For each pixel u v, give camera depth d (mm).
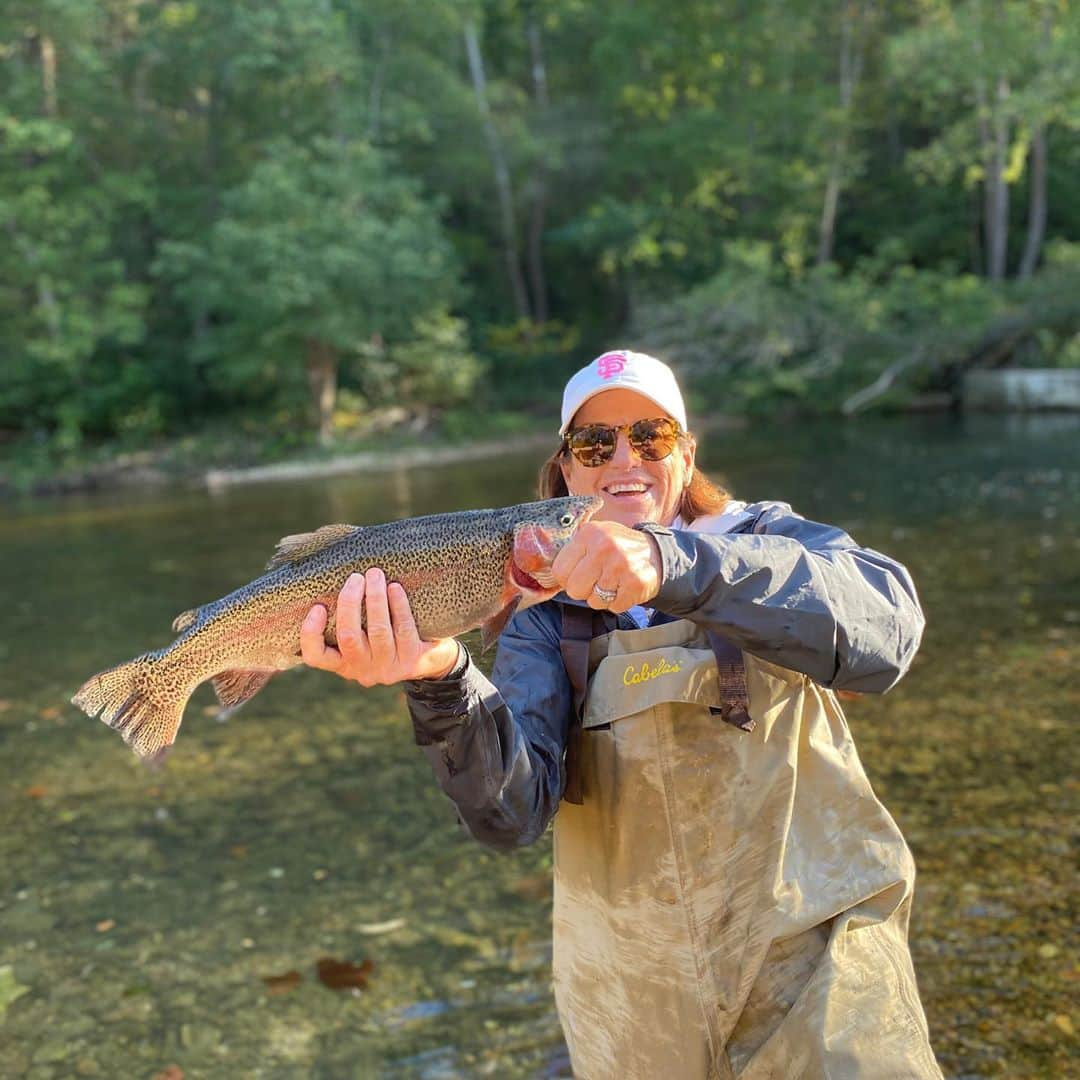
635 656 2043
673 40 37406
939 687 6230
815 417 30359
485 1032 3393
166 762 6043
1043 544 10398
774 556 1782
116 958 3963
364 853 4754
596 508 1979
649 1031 2092
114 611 10422
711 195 37500
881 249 32156
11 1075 3283
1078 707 5723
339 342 28859
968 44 29125
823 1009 1855
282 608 2020
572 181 40000
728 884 2012
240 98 32562
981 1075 2953
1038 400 28312
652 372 2229
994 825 4430
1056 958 3473
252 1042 3408
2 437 31422
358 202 30672
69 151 29891
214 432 31141
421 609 1974
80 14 28938
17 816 5344
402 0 32469
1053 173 37625
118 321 29422
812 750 2053
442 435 30641
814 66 36531
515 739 1912
